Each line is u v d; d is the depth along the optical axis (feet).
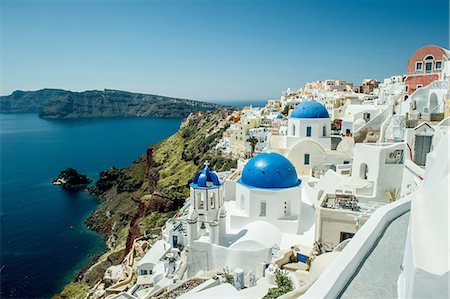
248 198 97.14
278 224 93.86
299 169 139.64
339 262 31.32
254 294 64.28
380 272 31.24
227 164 305.32
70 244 259.80
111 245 257.34
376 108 183.93
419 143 81.51
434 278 19.85
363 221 69.21
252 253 85.15
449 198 23.34
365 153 91.35
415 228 24.57
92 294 164.86
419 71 158.61
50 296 187.11
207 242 90.74
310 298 25.71
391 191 85.81
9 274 211.82
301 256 80.07
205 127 491.72
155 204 277.03
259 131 292.40
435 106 123.85
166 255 140.15
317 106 153.17
